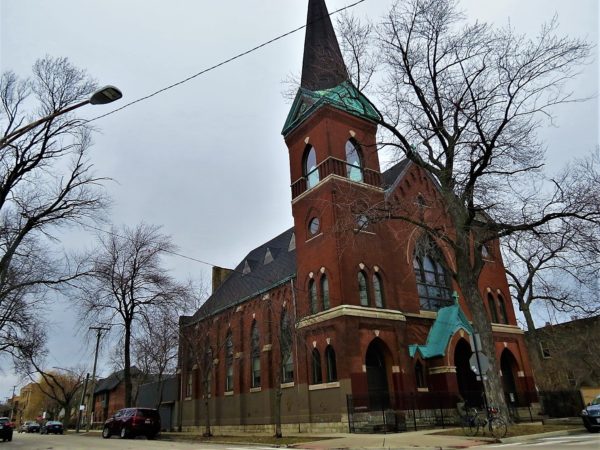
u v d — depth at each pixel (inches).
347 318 1027.9
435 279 1310.3
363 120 1280.8
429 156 938.7
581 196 824.9
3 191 937.5
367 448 642.8
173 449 737.6
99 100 550.6
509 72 836.0
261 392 1347.2
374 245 1170.0
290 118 1352.1
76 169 1035.3
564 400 1242.6
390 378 1059.9
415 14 900.0
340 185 1168.8
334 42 1355.8
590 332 1883.6
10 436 1409.9
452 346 1111.0
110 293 1385.3
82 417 3208.7
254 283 1616.6
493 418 768.9
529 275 1242.0
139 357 1785.2
